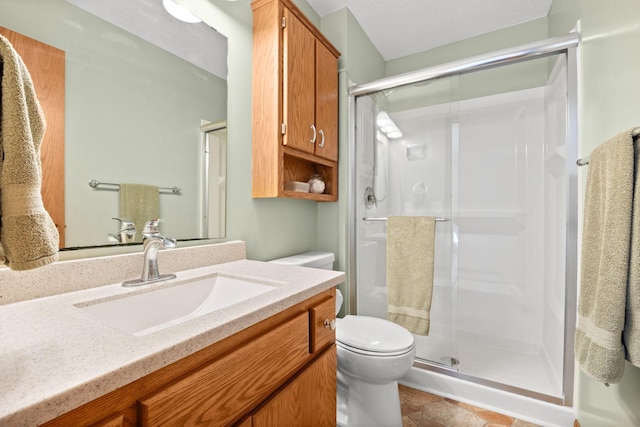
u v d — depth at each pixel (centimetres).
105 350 45
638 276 74
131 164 95
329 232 191
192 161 115
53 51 78
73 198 81
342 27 185
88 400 37
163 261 99
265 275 97
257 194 137
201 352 53
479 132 214
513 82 204
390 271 176
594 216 95
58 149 79
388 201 186
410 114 181
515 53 144
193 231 115
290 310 77
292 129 138
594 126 114
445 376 158
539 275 195
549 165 183
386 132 186
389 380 120
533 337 196
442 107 173
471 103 216
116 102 92
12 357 43
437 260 177
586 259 96
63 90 80
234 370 58
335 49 174
